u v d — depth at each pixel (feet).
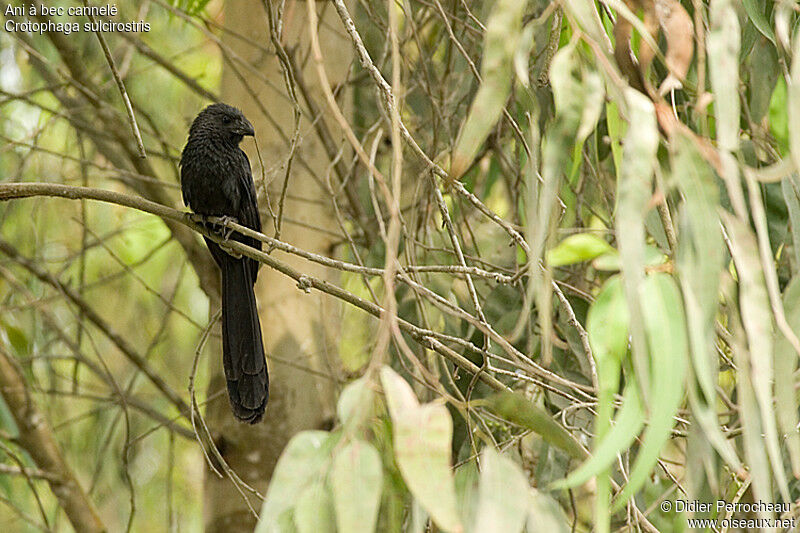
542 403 29.07
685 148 15.26
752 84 24.71
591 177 28.22
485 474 14.69
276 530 15.87
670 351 14.75
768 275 15.02
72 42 40.83
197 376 46.98
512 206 30.94
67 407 46.83
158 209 25.75
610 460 14.26
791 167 15.52
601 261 15.83
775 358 16.24
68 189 24.63
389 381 14.49
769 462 21.07
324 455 15.11
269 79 34.27
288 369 33.55
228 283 27.12
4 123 43.01
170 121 45.14
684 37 16.85
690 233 15.38
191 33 46.52
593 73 15.62
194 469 52.06
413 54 37.88
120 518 46.60
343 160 35.47
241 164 30.32
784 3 17.62
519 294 28.73
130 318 47.60
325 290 21.93
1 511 43.16
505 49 15.69
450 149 29.81
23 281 42.86
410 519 22.82
